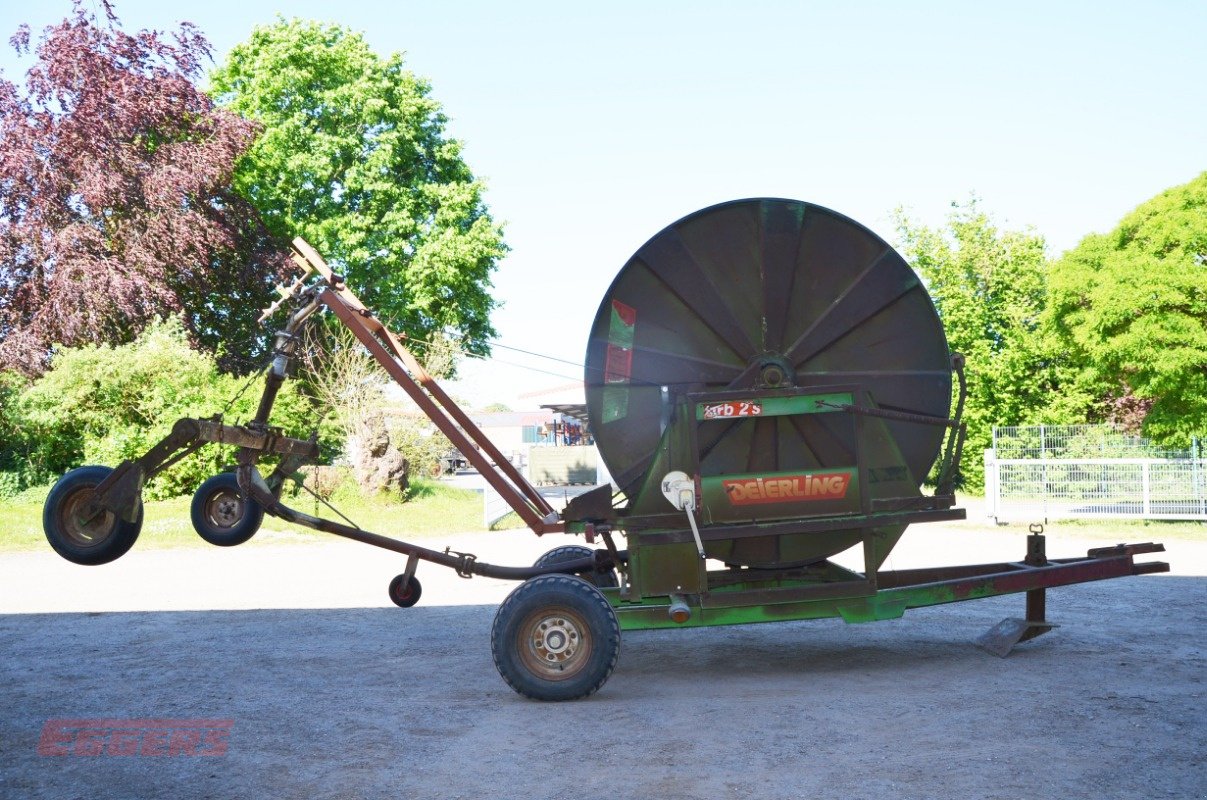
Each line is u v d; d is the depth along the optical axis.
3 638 9.03
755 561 7.45
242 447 7.69
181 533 17.67
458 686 7.07
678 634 9.16
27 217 25.69
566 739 5.67
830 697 6.51
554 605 6.50
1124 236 23.20
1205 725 5.67
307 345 27.91
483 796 4.75
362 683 7.18
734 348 7.45
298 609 10.70
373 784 4.95
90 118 26.17
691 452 6.97
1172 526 19.42
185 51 29.72
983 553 14.88
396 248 36.28
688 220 7.41
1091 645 8.06
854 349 7.50
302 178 36.22
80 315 24.58
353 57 37.34
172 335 25.09
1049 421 32.41
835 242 7.46
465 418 7.81
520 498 7.20
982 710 6.07
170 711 6.39
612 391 7.39
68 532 7.30
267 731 5.91
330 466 26.38
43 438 23.12
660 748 5.45
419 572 14.03
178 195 27.27
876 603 7.14
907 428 7.48
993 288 35.50
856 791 4.69
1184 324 20.20
